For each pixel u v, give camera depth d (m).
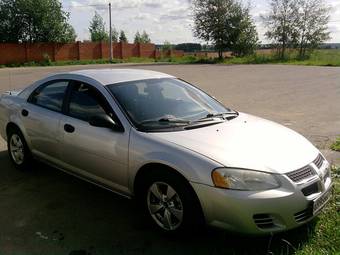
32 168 5.54
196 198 3.43
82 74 4.84
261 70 26.62
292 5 43.91
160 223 3.77
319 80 19.08
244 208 3.22
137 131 3.91
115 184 4.18
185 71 26.11
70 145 4.55
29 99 5.38
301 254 3.29
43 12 42.44
